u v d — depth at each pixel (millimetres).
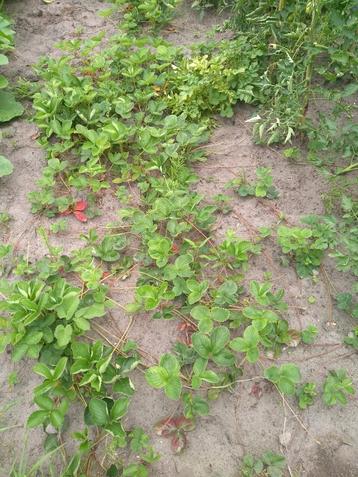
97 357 1063
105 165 1617
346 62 1415
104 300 1219
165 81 1798
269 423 1102
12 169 1539
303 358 1193
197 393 1127
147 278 1299
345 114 1714
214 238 1429
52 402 1006
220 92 1736
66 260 1331
